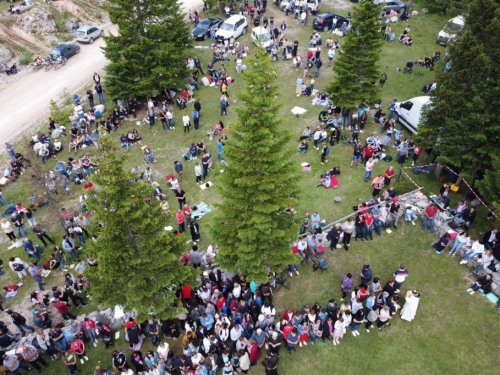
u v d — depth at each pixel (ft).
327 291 52.42
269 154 42.78
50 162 81.20
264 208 42.91
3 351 46.52
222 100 87.56
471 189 59.57
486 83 55.26
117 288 43.83
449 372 42.96
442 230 57.67
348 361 44.68
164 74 88.17
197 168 71.05
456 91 58.18
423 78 97.40
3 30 121.60
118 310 50.49
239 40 119.65
